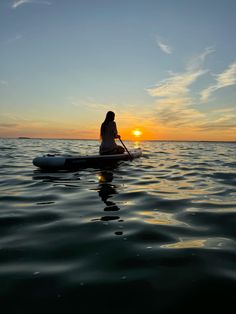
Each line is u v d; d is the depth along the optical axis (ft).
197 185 15.52
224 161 30.45
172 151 53.21
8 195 12.59
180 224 8.73
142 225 8.57
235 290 4.97
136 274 5.54
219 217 9.47
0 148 51.34
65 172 19.70
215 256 6.36
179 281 5.27
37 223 8.70
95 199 11.87
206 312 4.39
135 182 16.14
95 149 51.90
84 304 4.58
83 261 6.11
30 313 4.36
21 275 5.50
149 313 4.37
